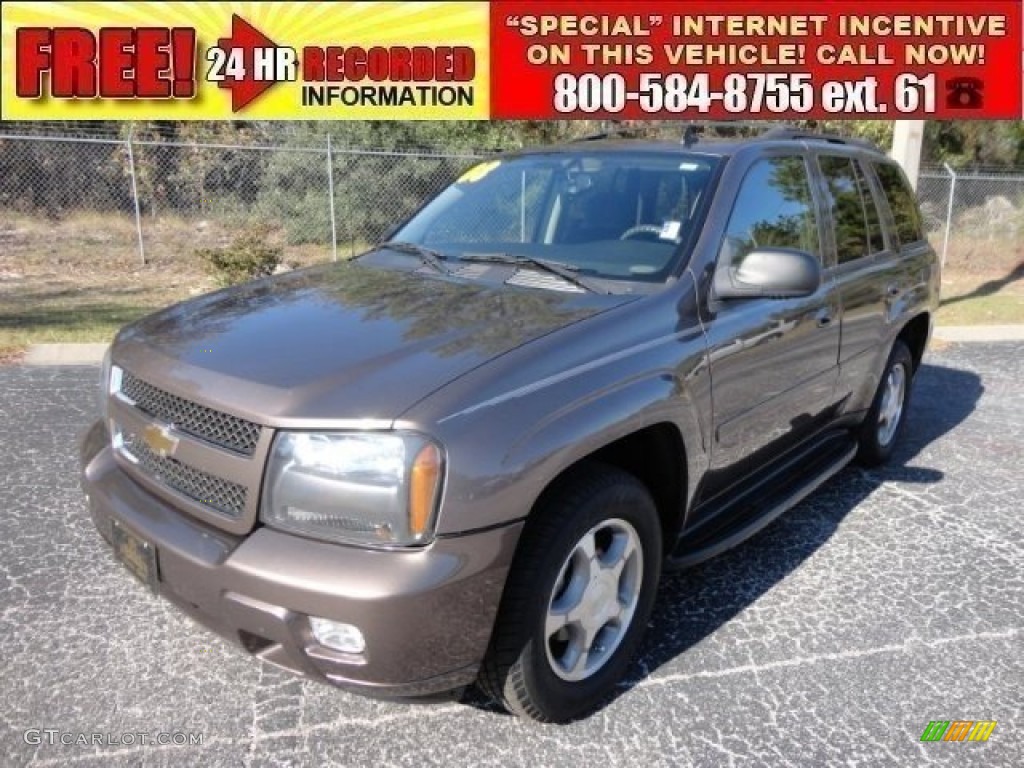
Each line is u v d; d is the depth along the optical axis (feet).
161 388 8.82
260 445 7.89
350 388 8.02
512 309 9.91
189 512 8.59
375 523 7.61
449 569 7.65
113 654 10.44
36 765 8.63
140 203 55.93
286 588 7.59
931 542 14.14
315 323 9.64
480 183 13.94
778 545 13.93
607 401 8.92
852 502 15.76
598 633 9.80
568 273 10.89
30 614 11.21
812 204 13.78
